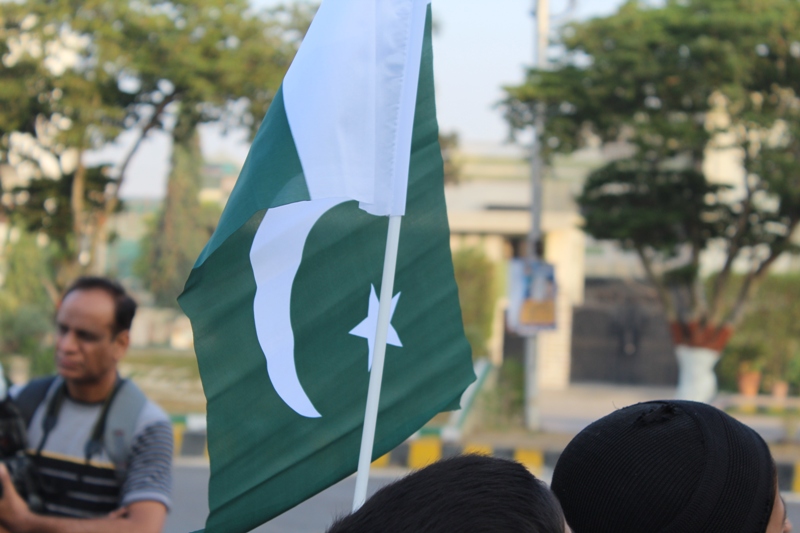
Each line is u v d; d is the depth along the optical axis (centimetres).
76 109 1170
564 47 1109
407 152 178
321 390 191
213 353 185
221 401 184
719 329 1170
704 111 1077
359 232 196
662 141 1068
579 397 2027
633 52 1037
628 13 1070
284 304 190
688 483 114
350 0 183
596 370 2384
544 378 2253
